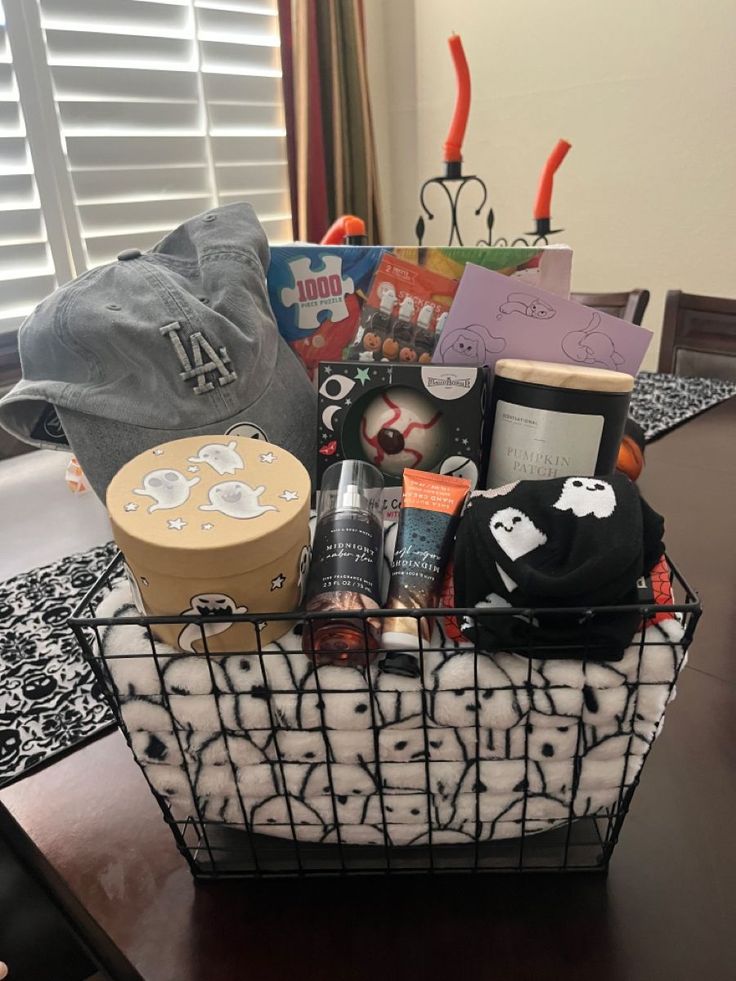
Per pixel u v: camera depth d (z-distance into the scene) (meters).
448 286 0.56
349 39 1.83
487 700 0.35
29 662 0.56
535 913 0.38
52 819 0.44
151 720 0.37
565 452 0.47
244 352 0.52
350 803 0.39
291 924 0.38
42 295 1.65
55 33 1.50
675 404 1.02
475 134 1.92
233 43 1.76
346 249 0.56
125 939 0.37
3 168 1.53
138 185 1.71
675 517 0.73
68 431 0.52
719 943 0.36
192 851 0.41
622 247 1.72
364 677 0.35
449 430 0.51
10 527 0.80
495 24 1.77
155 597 0.35
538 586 0.33
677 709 0.49
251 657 0.36
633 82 1.57
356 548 0.40
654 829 0.41
